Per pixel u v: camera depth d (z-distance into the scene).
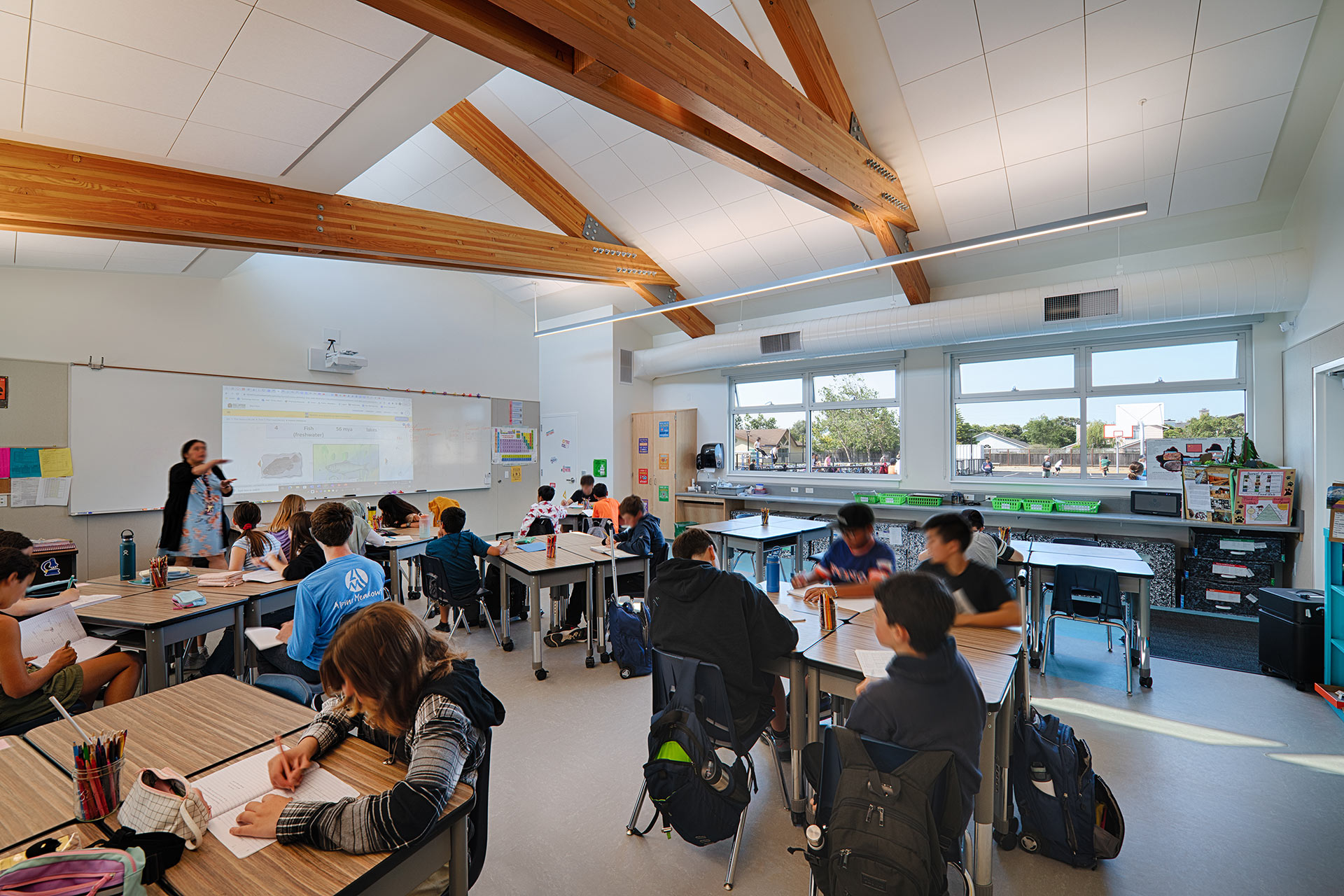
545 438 9.48
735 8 3.96
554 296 8.69
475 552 4.35
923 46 3.95
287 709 1.69
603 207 6.36
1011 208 5.18
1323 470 4.28
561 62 2.57
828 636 2.38
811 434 8.00
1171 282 4.75
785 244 6.33
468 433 8.26
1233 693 3.42
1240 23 3.45
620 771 2.65
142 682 3.01
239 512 4.06
